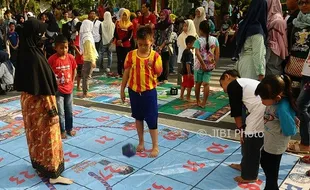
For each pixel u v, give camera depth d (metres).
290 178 3.33
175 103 6.16
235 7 13.98
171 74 8.98
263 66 3.70
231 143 4.21
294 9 4.11
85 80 6.60
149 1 12.39
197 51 5.52
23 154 3.96
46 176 3.28
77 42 8.03
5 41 9.30
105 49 9.42
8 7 16.58
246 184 3.23
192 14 9.48
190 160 3.76
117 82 8.03
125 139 4.38
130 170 3.54
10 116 5.43
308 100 3.65
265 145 2.85
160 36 7.66
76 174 3.47
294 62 3.89
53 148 3.18
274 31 3.89
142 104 3.70
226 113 5.56
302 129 3.82
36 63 2.88
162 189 3.18
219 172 3.49
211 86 7.57
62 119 4.31
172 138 4.39
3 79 6.89
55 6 11.72
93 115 5.38
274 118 2.75
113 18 12.01
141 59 3.58
